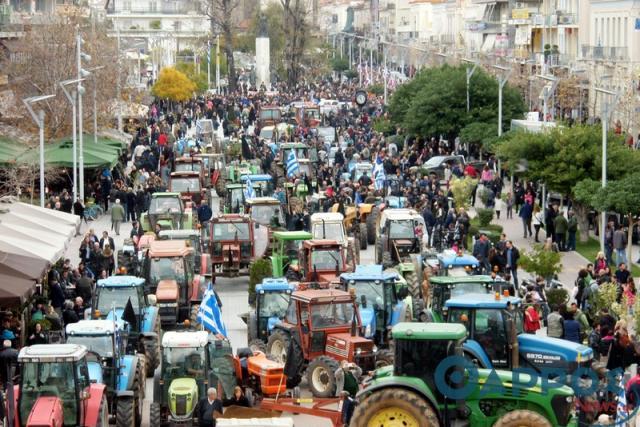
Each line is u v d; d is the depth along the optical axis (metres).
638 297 74.81
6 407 57.12
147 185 140.25
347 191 134.25
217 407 60.44
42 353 56.81
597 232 123.56
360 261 113.56
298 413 62.53
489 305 61.75
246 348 72.81
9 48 168.38
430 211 117.06
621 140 124.88
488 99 178.62
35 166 132.38
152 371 76.00
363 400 53.53
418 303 81.50
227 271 104.88
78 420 56.69
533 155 122.62
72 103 133.00
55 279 88.06
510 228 128.12
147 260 88.75
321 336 69.94
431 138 181.62
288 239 99.56
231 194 131.62
